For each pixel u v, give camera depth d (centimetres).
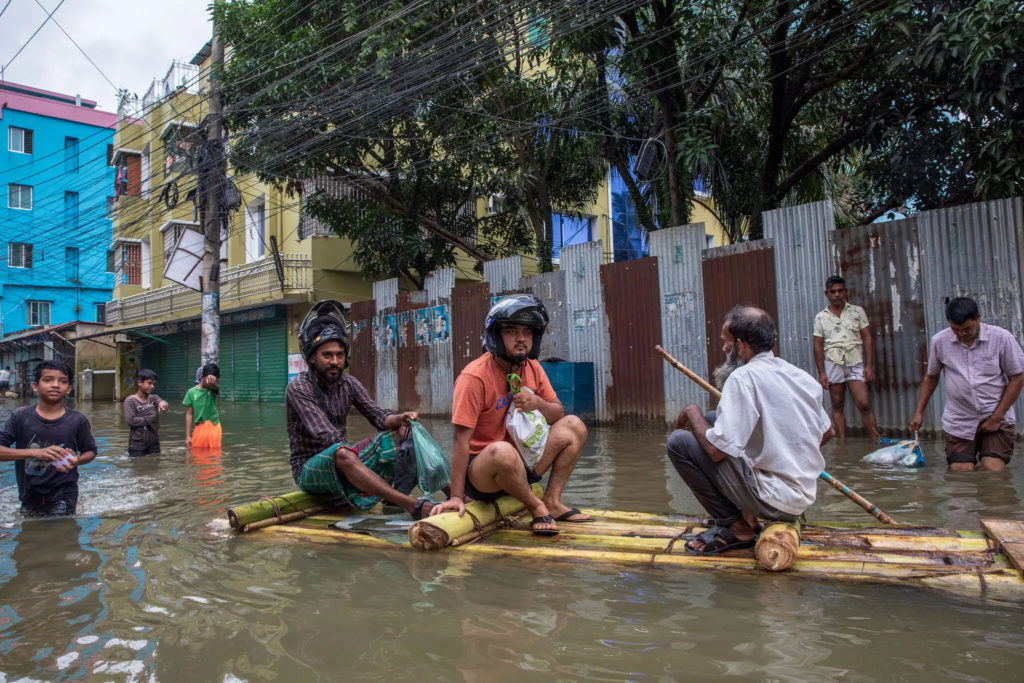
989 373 508
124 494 532
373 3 1079
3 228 2939
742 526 322
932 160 933
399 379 1306
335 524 397
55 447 441
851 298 747
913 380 705
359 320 1408
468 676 205
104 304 3212
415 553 345
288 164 1249
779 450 298
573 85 1149
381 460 455
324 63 1117
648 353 929
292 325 1795
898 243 718
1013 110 723
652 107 1148
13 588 300
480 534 365
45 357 2816
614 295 965
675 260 899
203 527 411
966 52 693
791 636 230
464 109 1159
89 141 3148
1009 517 369
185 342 2298
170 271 1280
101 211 3128
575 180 1366
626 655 218
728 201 1152
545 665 212
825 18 865
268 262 1734
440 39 980
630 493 475
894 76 905
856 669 204
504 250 1517
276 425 1151
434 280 1234
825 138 1165
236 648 230
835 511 398
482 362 380
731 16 995
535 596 276
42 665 220
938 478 485
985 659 209
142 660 222
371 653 223
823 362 713
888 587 275
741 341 313
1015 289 646
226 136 1263
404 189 1425
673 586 284
